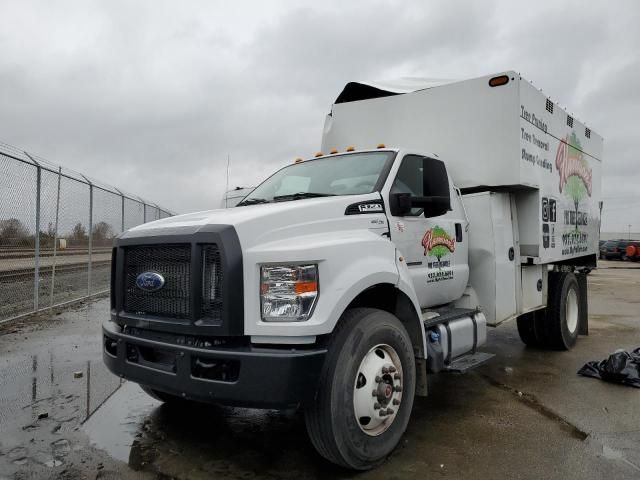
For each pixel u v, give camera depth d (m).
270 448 3.62
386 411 3.35
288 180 4.88
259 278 3.02
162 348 3.12
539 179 5.81
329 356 3.09
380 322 3.38
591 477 3.18
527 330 7.04
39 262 8.84
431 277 4.43
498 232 5.27
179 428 3.99
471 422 4.17
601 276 22.50
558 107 6.62
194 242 3.03
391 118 5.85
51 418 4.17
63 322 8.41
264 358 2.82
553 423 4.14
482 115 5.30
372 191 4.06
